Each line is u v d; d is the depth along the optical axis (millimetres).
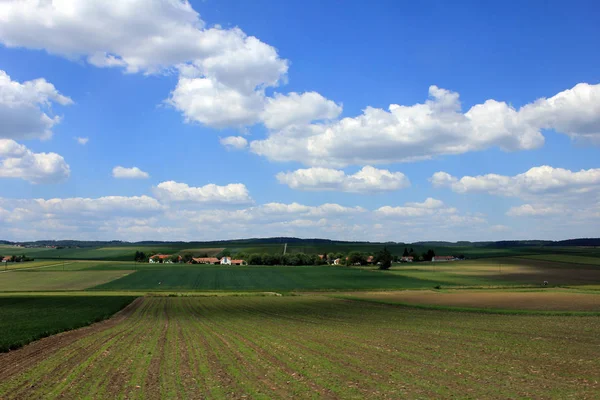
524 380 18234
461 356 23891
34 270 149500
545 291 88500
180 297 85625
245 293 94375
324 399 15531
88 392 16906
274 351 25719
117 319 50250
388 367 20922
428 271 149500
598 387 17062
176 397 16000
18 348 28750
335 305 65125
